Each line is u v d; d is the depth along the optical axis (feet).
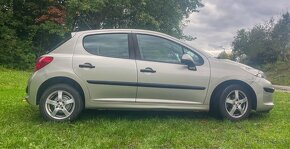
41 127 21.79
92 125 22.77
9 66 82.94
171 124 23.61
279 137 21.07
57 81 23.67
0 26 85.51
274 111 29.84
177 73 24.21
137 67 23.86
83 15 94.38
